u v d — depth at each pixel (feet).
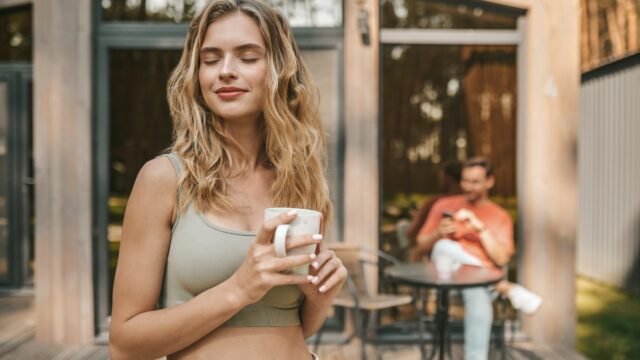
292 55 3.61
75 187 14.07
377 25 14.06
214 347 3.34
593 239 25.50
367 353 13.67
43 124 13.99
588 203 25.90
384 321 14.88
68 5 13.96
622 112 22.81
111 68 17.87
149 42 14.55
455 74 18.90
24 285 19.61
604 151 24.40
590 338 17.12
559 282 14.39
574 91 14.30
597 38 31.04
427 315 15.02
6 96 19.42
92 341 14.19
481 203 12.92
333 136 14.43
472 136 18.76
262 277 2.90
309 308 3.64
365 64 14.08
